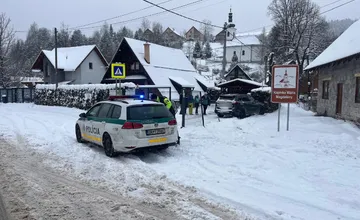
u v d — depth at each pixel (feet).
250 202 17.13
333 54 54.70
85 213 15.87
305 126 47.16
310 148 31.09
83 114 33.73
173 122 28.53
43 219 15.15
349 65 51.08
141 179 21.16
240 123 49.83
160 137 27.40
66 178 21.76
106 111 29.91
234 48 287.28
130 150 26.27
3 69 140.36
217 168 24.09
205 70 253.65
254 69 248.11
